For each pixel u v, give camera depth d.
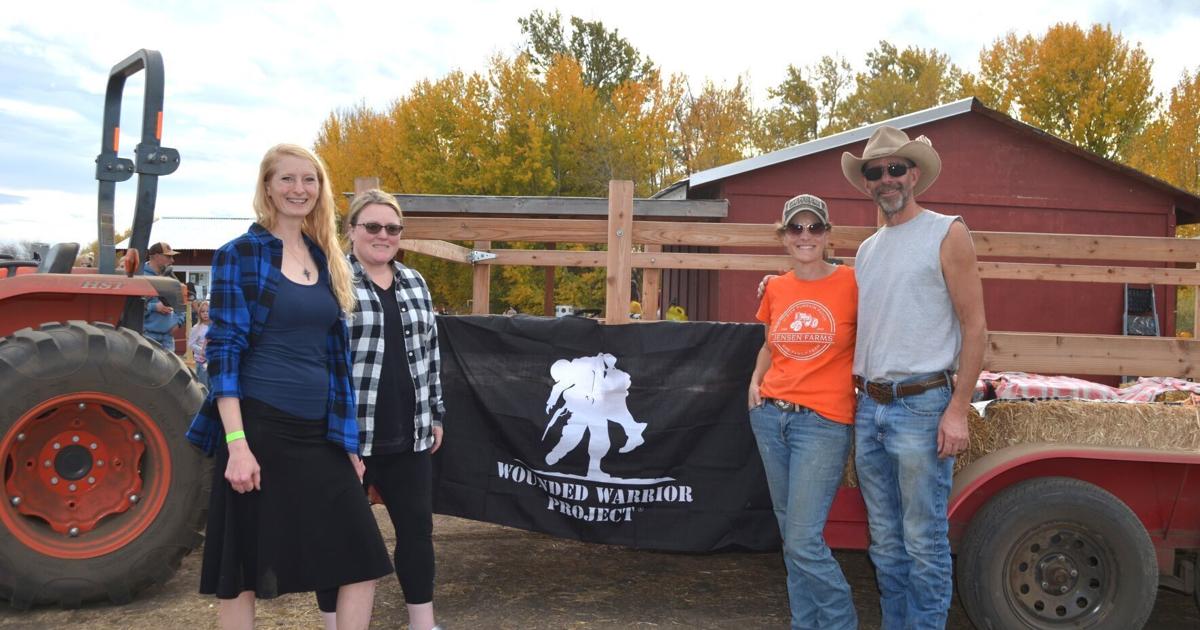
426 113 26.41
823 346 3.09
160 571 3.94
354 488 2.55
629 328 3.76
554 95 25.73
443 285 23.62
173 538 3.93
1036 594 3.31
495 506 3.78
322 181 2.61
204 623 3.67
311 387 2.47
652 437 3.70
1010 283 9.98
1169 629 3.87
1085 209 10.12
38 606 3.86
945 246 2.90
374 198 2.93
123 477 4.04
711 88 32.72
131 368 3.92
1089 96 29.19
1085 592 3.31
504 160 24.75
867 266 3.10
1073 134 29.28
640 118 27.09
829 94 43.03
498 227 4.11
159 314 6.97
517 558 4.63
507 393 3.78
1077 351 3.62
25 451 3.88
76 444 3.96
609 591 4.12
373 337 2.81
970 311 2.88
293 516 2.43
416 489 3.02
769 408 3.19
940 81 41.31
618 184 3.95
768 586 4.26
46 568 3.74
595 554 4.74
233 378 2.38
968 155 10.01
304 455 2.45
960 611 4.05
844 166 3.34
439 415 3.16
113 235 4.54
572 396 3.74
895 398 2.97
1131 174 10.02
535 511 3.75
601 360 3.75
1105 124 28.64
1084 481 3.34
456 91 26.61
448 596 3.99
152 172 4.36
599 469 3.71
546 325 3.79
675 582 4.29
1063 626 3.28
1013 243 3.88
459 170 25.58
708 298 9.74
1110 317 10.06
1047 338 3.62
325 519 2.47
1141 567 3.22
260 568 2.40
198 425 2.49
